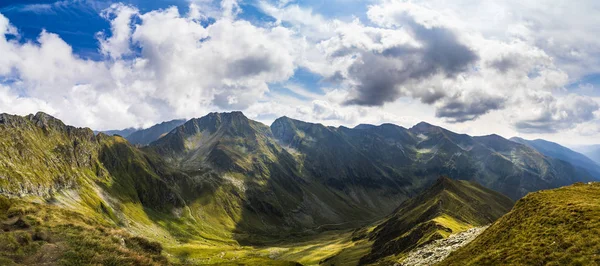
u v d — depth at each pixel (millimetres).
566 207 55094
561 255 44125
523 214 61312
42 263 47781
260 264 113688
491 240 60469
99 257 53844
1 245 48562
